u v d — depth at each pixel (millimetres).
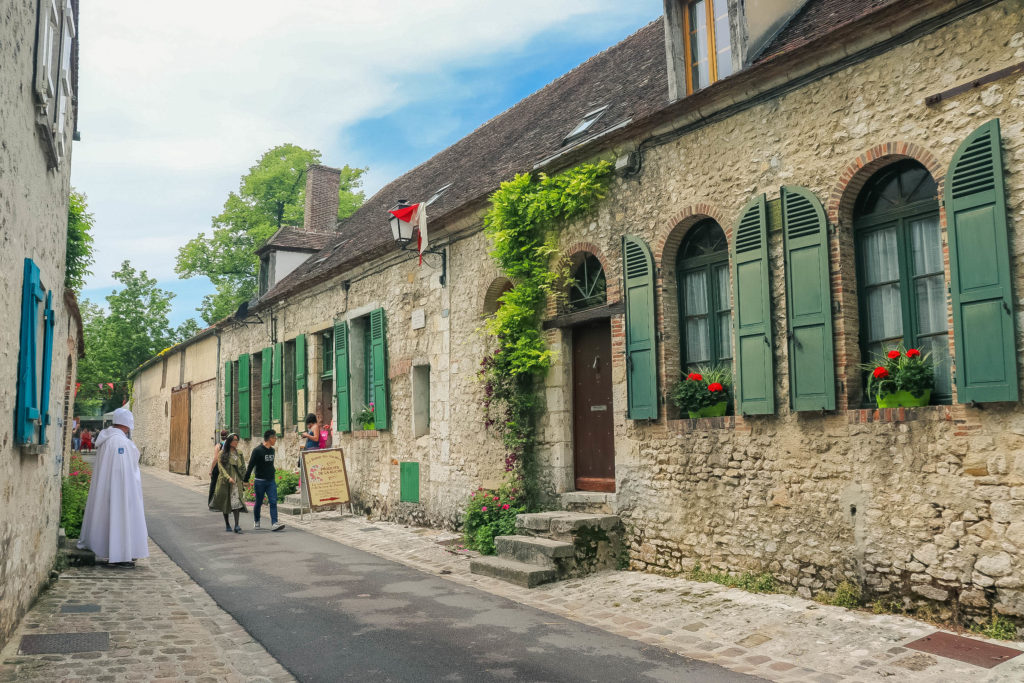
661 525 7215
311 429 13672
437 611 6238
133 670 4523
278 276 19156
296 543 9953
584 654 5016
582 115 10047
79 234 14250
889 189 5926
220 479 11023
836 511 5785
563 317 8711
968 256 5066
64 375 9242
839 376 5859
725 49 7320
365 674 4652
